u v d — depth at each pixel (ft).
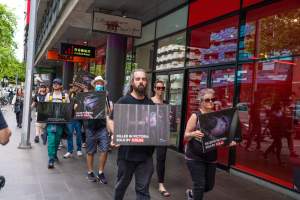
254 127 25.34
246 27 26.66
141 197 14.26
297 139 21.85
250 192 21.70
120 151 14.35
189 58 33.91
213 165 15.60
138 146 14.07
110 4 35.63
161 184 20.30
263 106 24.72
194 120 15.19
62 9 46.29
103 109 21.21
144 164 14.30
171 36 37.73
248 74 26.25
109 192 19.88
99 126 21.72
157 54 40.91
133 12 38.75
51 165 24.91
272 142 23.67
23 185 20.43
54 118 25.14
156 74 40.88
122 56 39.83
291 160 22.07
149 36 43.21
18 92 50.78
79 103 21.58
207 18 31.24
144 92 14.25
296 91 22.27
